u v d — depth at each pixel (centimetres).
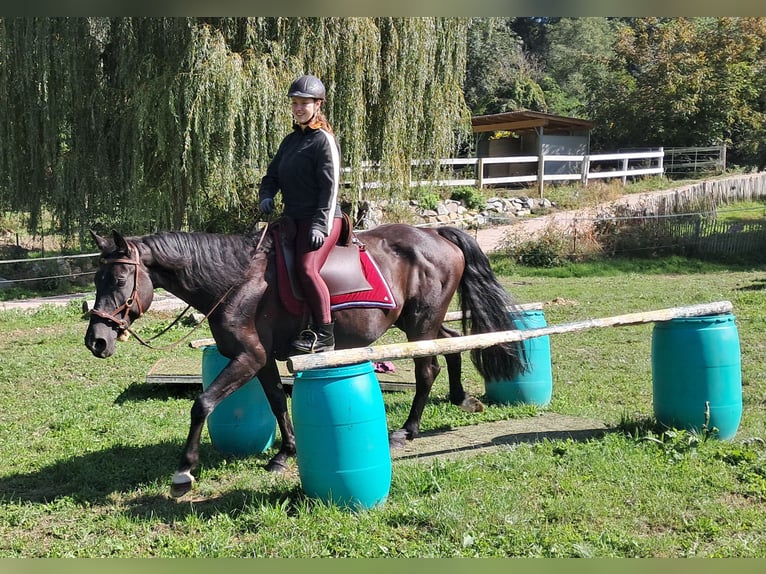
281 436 590
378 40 1565
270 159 1480
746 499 452
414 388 778
